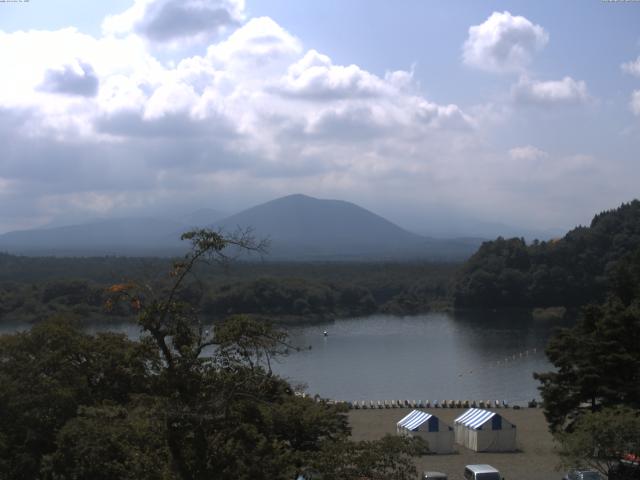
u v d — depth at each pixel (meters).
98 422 29.91
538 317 178.00
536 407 77.69
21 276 193.50
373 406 78.31
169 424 23.81
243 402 24.72
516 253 199.50
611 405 51.84
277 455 25.89
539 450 57.91
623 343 54.78
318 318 171.75
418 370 105.88
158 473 23.97
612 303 60.22
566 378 55.53
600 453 40.56
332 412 40.72
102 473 29.23
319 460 26.89
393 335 146.88
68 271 197.62
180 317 24.39
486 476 45.28
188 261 24.16
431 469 51.72
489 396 87.75
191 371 24.00
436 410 76.50
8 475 34.12
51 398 36.84
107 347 41.38
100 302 133.38
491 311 192.88
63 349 40.31
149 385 25.22
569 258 194.12
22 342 40.50
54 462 30.64
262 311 154.25
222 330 23.72
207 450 24.00
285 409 36.06
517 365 109.75
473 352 123.00
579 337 56.25
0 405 36.28
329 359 116.12
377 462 29.31
